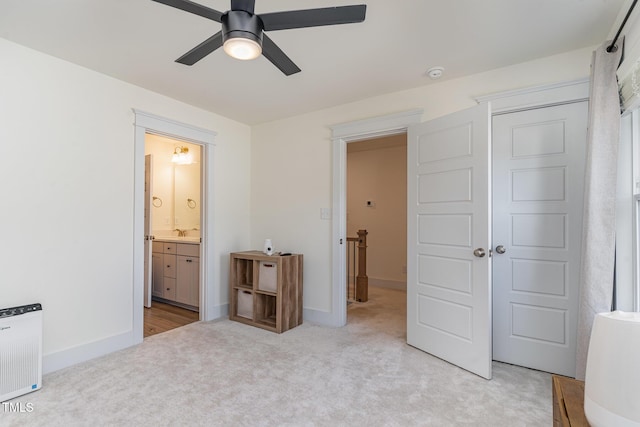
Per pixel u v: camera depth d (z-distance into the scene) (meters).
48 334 2.33
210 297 3.58
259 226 4.01
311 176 3.61
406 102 3.00
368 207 5.72
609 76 1.91
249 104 3.37
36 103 2.29
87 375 2.27
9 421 1.75
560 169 2.35
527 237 2.46
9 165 2.17
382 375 2.31
